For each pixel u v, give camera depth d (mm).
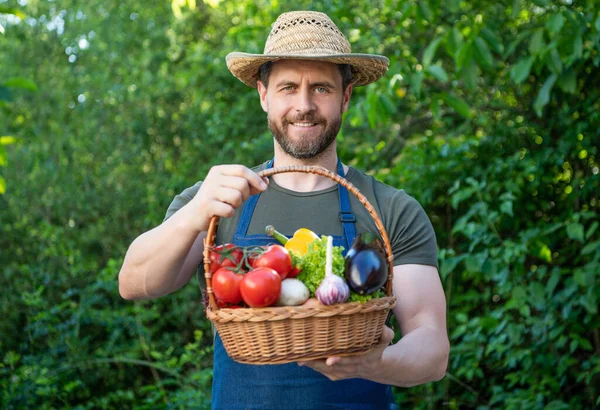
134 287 1827
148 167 6441
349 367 1560
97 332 5281
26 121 6691
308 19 1976
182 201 2027
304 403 1848
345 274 1518
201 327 5586
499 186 4180
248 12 5598
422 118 5188
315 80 1912
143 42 6625
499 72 4723
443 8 4684
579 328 3863
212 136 6035
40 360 4684
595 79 4305
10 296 5305
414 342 1784
